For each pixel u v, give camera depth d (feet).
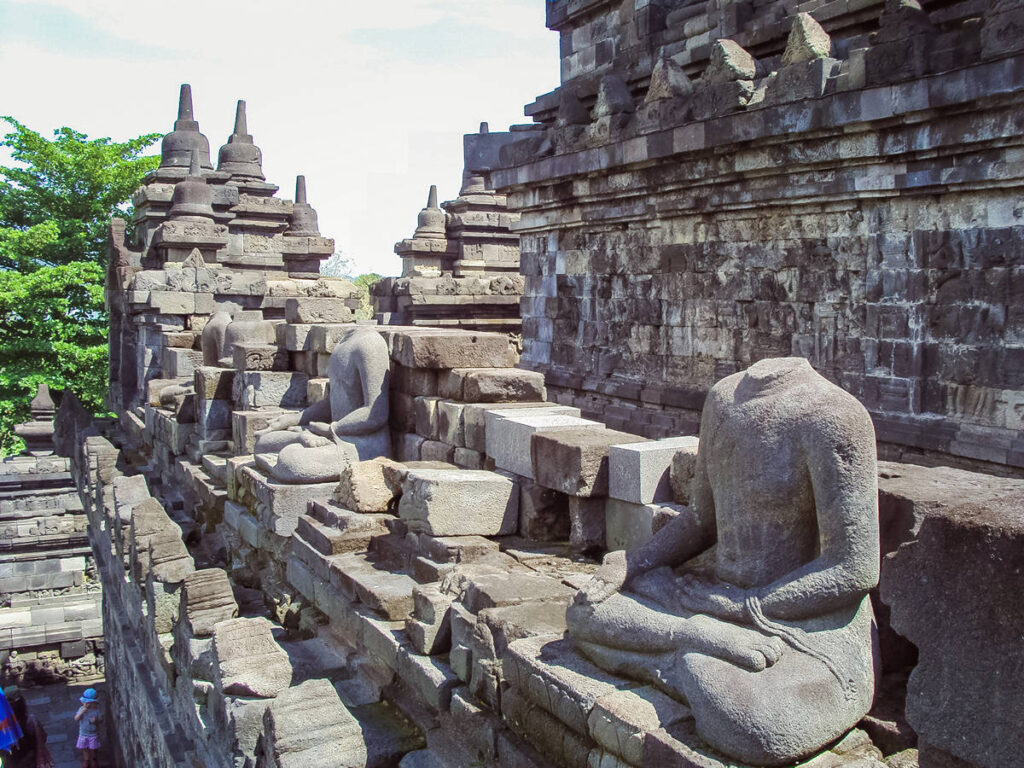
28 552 85.97
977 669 11.60
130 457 65.67
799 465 15.98
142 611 38.70
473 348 34.47
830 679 14.66
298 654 26.53
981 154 35.73
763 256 46.14
